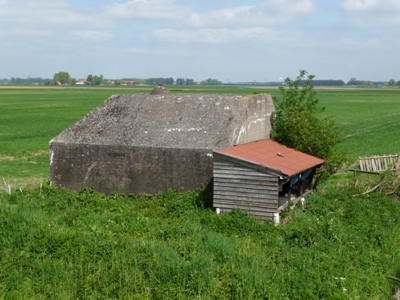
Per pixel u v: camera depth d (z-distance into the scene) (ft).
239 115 75.41
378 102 385.50
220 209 63.41
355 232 56.80
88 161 77.00
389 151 128.98
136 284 42.37
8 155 125.08
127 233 55.31
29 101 355.77
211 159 70.03
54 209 64.90
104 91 567.59
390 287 44.68
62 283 42.65
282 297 40.88
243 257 47.14
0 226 53.47
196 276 42.47
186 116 77.41
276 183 60.39
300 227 56.85
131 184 74.95
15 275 43.60
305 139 80.64
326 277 43.93
